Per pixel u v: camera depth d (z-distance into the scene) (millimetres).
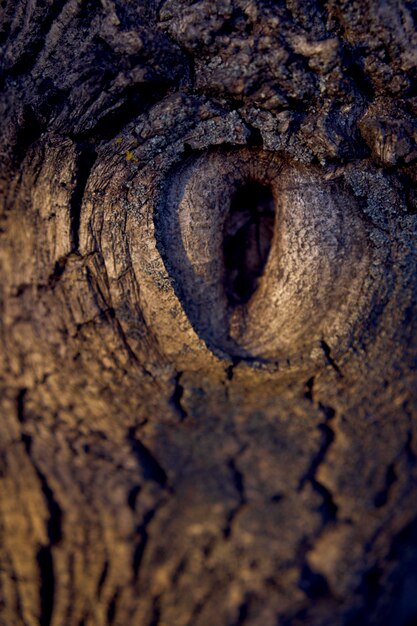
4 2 570
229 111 567
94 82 569
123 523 596
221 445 597
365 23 558
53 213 581
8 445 601
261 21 560
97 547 599
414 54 558
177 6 562
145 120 570
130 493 597
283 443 594
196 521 598
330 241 572
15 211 591
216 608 598
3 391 601
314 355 579
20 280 593
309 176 570
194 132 568
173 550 598
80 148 576
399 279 574
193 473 599
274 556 596
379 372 582
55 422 598
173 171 572
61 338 590
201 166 572
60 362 592
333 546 595
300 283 575
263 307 581
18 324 595
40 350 594
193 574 598
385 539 597
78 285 583
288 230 573
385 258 573
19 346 597
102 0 563
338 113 566
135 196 571
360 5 556
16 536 604
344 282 575
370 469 592
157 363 586
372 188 570
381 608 608
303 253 573
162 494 598
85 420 596
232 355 581
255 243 586
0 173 586
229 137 566
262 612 597
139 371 588
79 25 567
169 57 565
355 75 565
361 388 584
